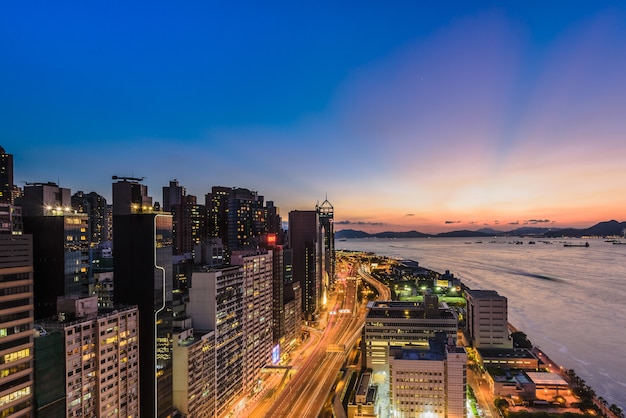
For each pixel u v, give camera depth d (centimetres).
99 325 17000
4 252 14025
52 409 15238
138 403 19175
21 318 14500
